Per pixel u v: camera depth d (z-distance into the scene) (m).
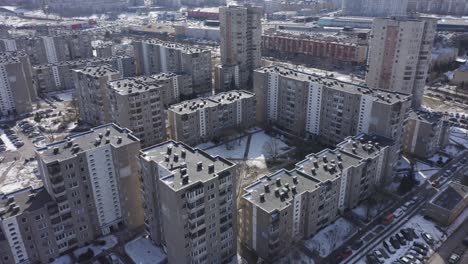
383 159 164.62
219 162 121.06
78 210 132.88
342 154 157.25
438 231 143.00
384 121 171.12
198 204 110.44
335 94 194.50
